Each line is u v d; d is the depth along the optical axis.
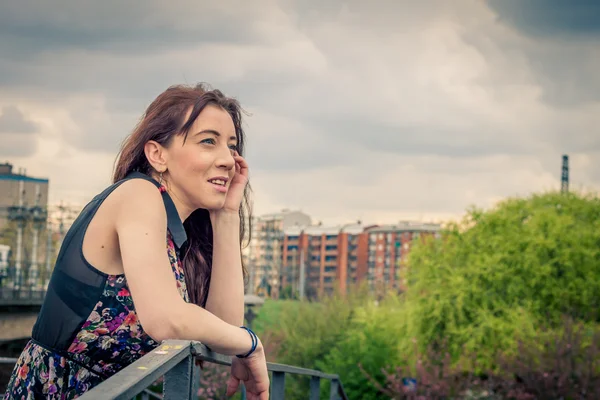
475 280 36.53
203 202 1.76
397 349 36.94
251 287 112.38
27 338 27.09
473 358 30.05
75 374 1.62
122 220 1.59
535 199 44.88
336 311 38.66
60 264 1.61
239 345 1.65
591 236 39.44
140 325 1.62
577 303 36.91
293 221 163.12
